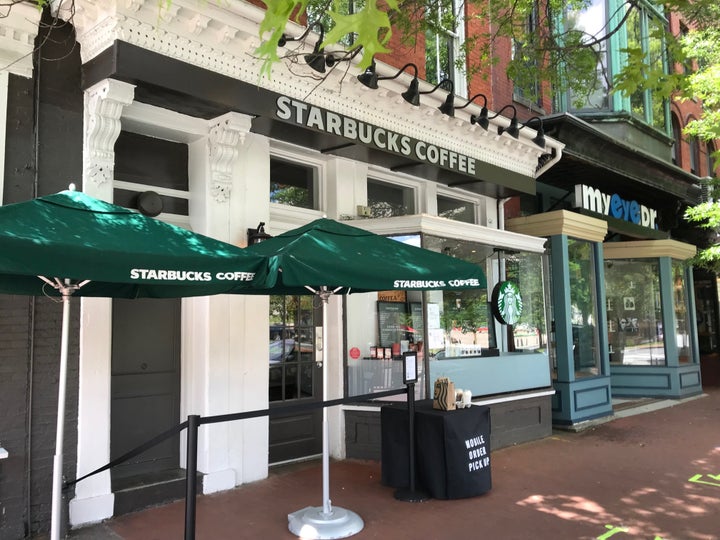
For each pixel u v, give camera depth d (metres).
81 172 4.83
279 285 5.20
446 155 7.66
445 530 4.55
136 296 4.19
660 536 4.46
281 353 6.50
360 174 7.24
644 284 11.84
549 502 5.21
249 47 5.35
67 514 4.50
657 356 11.63
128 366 5.26
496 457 6.86
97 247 2.90
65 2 4.63
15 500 4.30
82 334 4.66
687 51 8.73
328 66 5.91
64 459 4.55
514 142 8.59
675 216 13.46
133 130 5.42
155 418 5.40
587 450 7.21
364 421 6.64
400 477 5.44
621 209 10.98
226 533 4.48
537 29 6.94
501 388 7.47
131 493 4.88
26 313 4.43
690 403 10.97
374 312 6.79
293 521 4.55
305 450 6.61
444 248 7.00
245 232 5.82
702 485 5.73
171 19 4.84
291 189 6.85
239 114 5.51
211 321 5.46
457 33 9.06
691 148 15.83
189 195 5.75
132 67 4.63
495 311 7.73
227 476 5.49
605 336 9.62
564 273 8.89
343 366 6.73
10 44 4.48
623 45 11.25
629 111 11.33
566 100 10.95
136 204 5.32
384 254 4.59
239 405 5.64
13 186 4.47
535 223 9.13
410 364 5.27
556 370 8.77
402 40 6.64
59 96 4.76
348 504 5.12
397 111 6.98
